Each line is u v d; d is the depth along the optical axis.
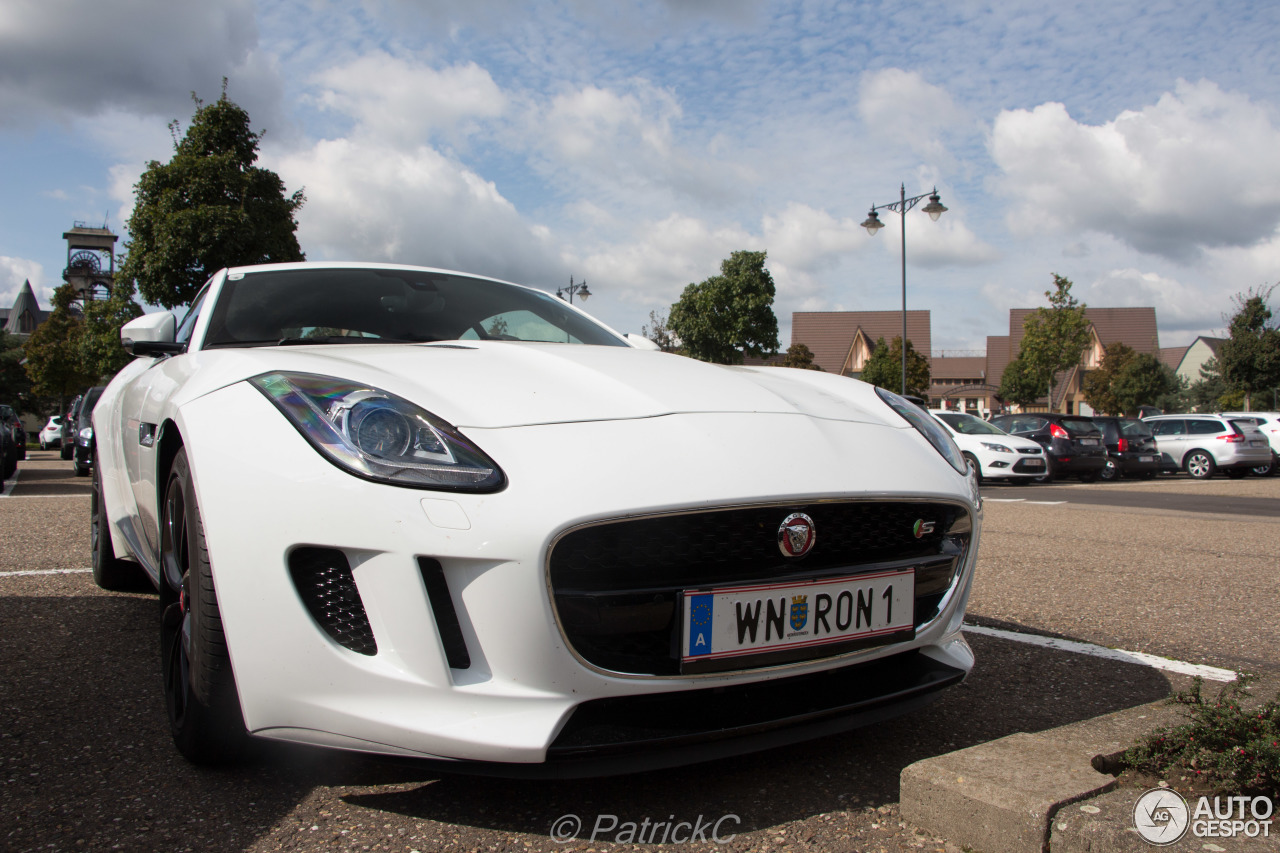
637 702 1.47
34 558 4.10
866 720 1.62
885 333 68.81
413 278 2.76
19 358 48.22
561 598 1.37
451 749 1.34
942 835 1.43
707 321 35.03
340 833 1.41
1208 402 41.97
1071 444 13.59
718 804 1.55
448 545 1.35
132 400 2.59
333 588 1.41
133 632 2.70
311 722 1.41
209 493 1.47
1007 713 2.07
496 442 1.46
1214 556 4.77
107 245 46.97
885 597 1.64
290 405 1.51
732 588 1.46
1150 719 1.80
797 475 1.54
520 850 1.37
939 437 1.99
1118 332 67.75
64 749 1.75
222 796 1.54
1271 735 1.51
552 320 2.80
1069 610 3.30
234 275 2.60
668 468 1.46
